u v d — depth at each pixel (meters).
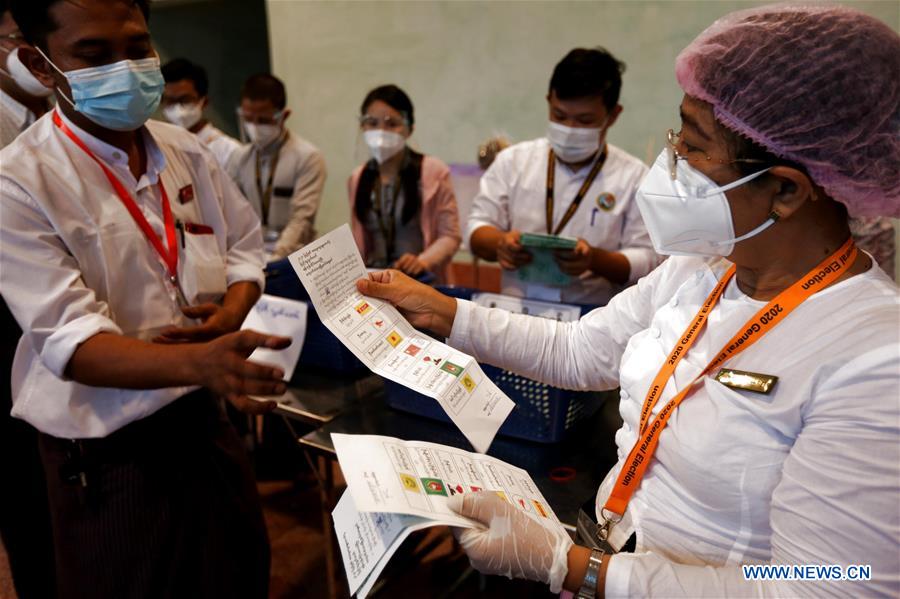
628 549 0.82
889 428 0.59
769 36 0.69
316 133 4.43
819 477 0.63
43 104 1.75
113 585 1.34
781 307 0.74
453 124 3.84
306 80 4.35
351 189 2.75
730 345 0.77
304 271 0.96
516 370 1.17
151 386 1.09
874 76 0.67
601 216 2.16
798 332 0.72
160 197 1.32
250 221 1.59
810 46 0.68
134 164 1.29
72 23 1.08
